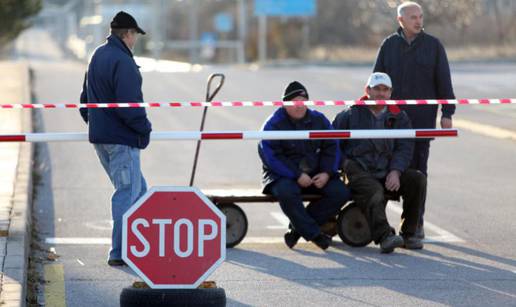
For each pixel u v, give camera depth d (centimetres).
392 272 2436
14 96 6284
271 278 2369
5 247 2389
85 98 2625
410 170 2698
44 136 2441
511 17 15262
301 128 2688
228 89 7988
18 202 2944
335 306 2119
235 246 2741
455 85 7944
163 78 9075
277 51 18062
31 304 2122
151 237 1847
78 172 4009
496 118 5941
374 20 16662
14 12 11544
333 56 16388
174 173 4050
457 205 3391
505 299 2186
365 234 2734
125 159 2473
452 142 5069
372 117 2703
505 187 3756
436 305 2131
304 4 17275
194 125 5559
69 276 2369
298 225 2659
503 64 11088
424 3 13875
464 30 14488
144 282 1923
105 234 2889
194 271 1855
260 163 4344
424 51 2775
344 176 2802
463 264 2533
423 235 2766
